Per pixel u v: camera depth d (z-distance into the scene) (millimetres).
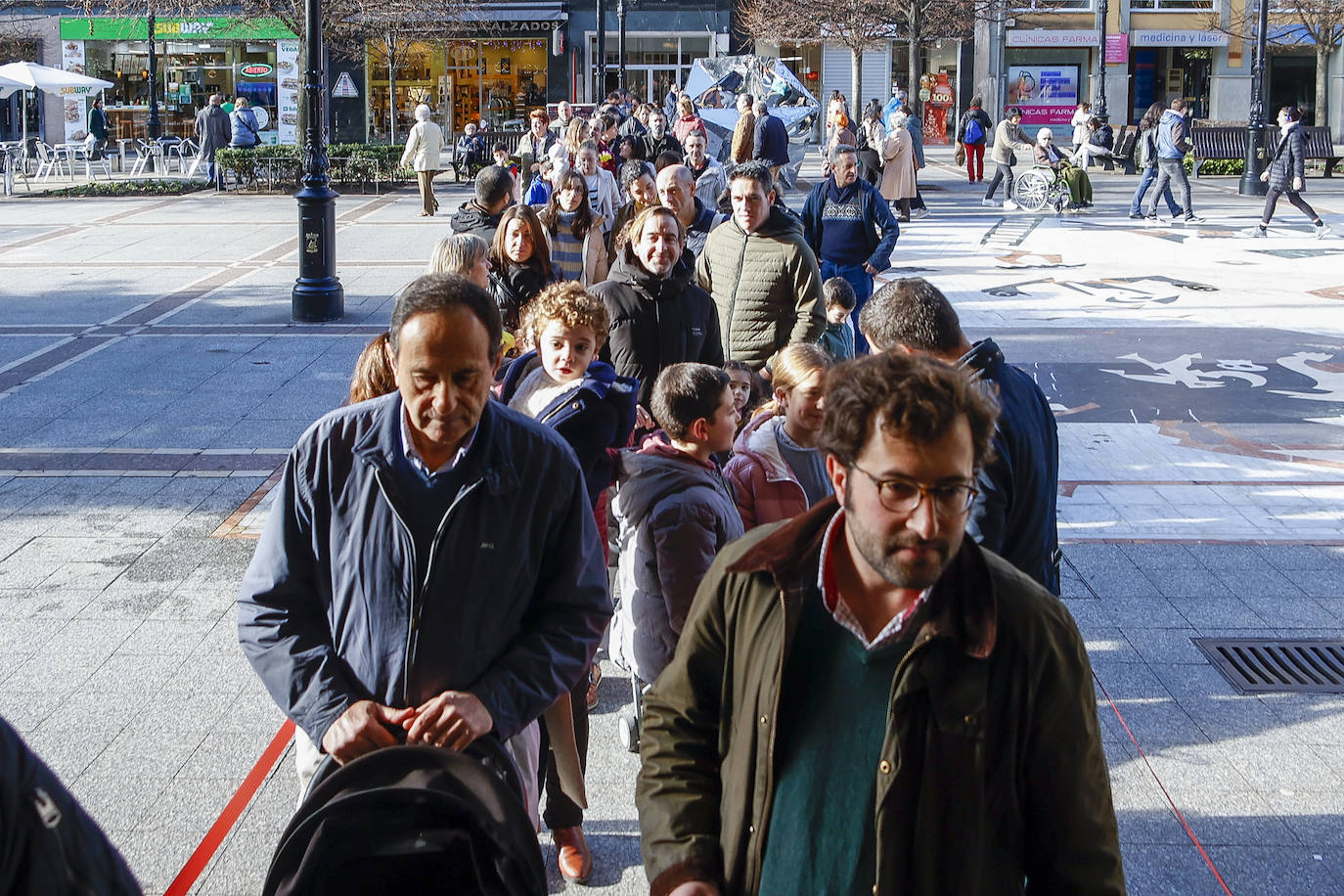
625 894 4059
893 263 17375
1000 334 12711
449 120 44281
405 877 2490
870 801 2193
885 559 2066
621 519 4309
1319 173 31219
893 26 32094
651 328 5902
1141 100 46031
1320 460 8664
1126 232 20516
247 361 11477
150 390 10430
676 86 29328
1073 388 10602
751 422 4754
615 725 5152
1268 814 4426
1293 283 15555
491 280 6504
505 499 2932
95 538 7098
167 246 18875
